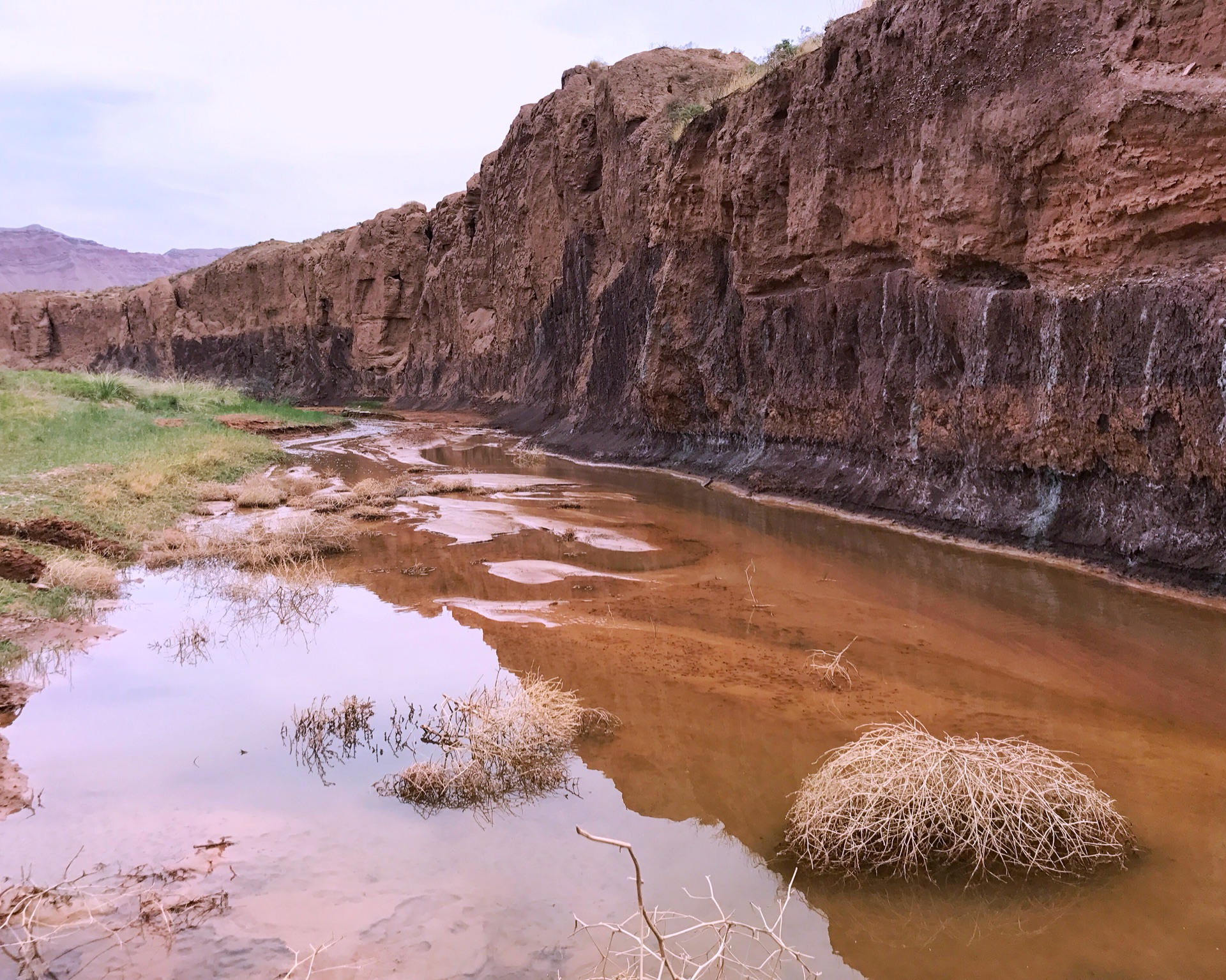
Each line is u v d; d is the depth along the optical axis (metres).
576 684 6.57
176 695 6.47
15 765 5.30
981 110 11.23
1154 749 5.32
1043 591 8.77
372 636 7.86
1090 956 3.53
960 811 4.22
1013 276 11.28
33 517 11.01
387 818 4.71
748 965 3.45
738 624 7.99
